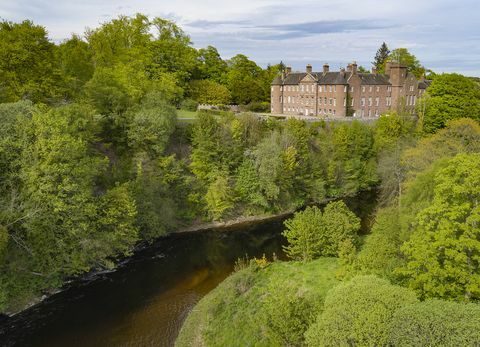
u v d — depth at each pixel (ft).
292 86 299.99
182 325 86.43
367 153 199.62
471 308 51.57
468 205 63.82
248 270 103.04
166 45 254.47
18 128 94.94
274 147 158.51
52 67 146.61
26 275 93.76
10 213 86.38
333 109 273.13
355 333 53.26
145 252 127.95
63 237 97.55
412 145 177.58
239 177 160.76
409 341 49.78
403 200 108.88
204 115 164.96
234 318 83.46
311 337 57.52
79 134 111.55
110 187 128.36
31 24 137.28
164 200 139.85
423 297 66.90
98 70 162.40
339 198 187.01
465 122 156.87
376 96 287.48
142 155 142.72
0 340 81.41
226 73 329.72
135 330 85.15
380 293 58.03
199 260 122.52
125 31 265.34
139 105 162.50
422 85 311.06
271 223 156.76
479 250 62.39
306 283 92.22
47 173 91.71
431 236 68.08
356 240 111.86
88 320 88.89
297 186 174.60
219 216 153.89
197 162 155.84
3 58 131.34
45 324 87.10
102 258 106.11
